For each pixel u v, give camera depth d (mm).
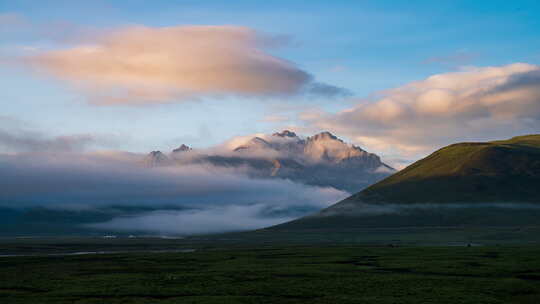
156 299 72625
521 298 73000
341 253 157500
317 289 80312
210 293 77875
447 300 70125
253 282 88812
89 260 140500
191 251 190000
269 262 128125
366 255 147625
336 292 77500
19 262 135625
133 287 83688
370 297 72750
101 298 74125
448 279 90500
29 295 77312
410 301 69250
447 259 128250
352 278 93125
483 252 151000
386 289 79812
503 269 105188
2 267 121938
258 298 72750
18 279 96812
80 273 107000
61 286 86125
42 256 159250
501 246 191875
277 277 95625
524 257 130875
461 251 157250
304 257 143625
